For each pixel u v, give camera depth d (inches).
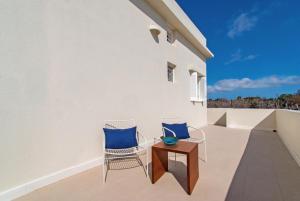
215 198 80.6
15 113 82.4
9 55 80.7
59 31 100.8
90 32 118.6
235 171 112.3
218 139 215.0
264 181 97.9
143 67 170.4
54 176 96.7
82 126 113.1
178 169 115.3
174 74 238.5
